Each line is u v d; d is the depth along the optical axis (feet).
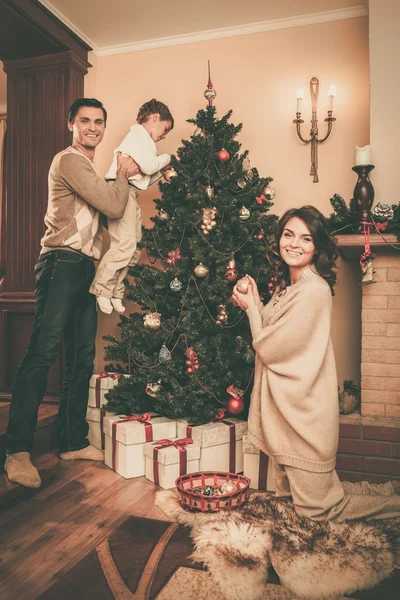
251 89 10.14
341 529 5.50
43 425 8.35
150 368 7.95
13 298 10.18
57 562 5.09
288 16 9.77
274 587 4.72
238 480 6.76
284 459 5.90
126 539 5.57
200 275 7.73
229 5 9.38
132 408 8.38
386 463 7.44
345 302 9.50
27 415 6.93
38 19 9.10
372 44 8.29
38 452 8.22
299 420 5.75
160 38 10.53
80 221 7.50
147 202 10.74
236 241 8.27
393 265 7.83
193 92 10.46
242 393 7.74
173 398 7.73
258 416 6.33
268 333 5.90
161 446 7.36
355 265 9.46
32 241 10.21
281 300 6.24
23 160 10.32
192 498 6.15
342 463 7.61
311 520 5.69
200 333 8.00
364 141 9.52
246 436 7.27
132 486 7.18
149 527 5.87
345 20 9.59
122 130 10.88
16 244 10.32
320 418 5.76
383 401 7.91
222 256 7.81
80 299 8.11
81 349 8.18
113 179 7.93
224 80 10.28
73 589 4.62
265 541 5.32
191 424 7.75
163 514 6.24
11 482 6.59
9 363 10.24
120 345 8.34
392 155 8.17
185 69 10.50
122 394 8.38
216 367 7.82
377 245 7.51
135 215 8.39
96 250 8.00
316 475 5.76
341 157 9.64
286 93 9.94
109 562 5.08
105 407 8.50
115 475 7.62
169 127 8.63
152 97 10.68
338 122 9.66
